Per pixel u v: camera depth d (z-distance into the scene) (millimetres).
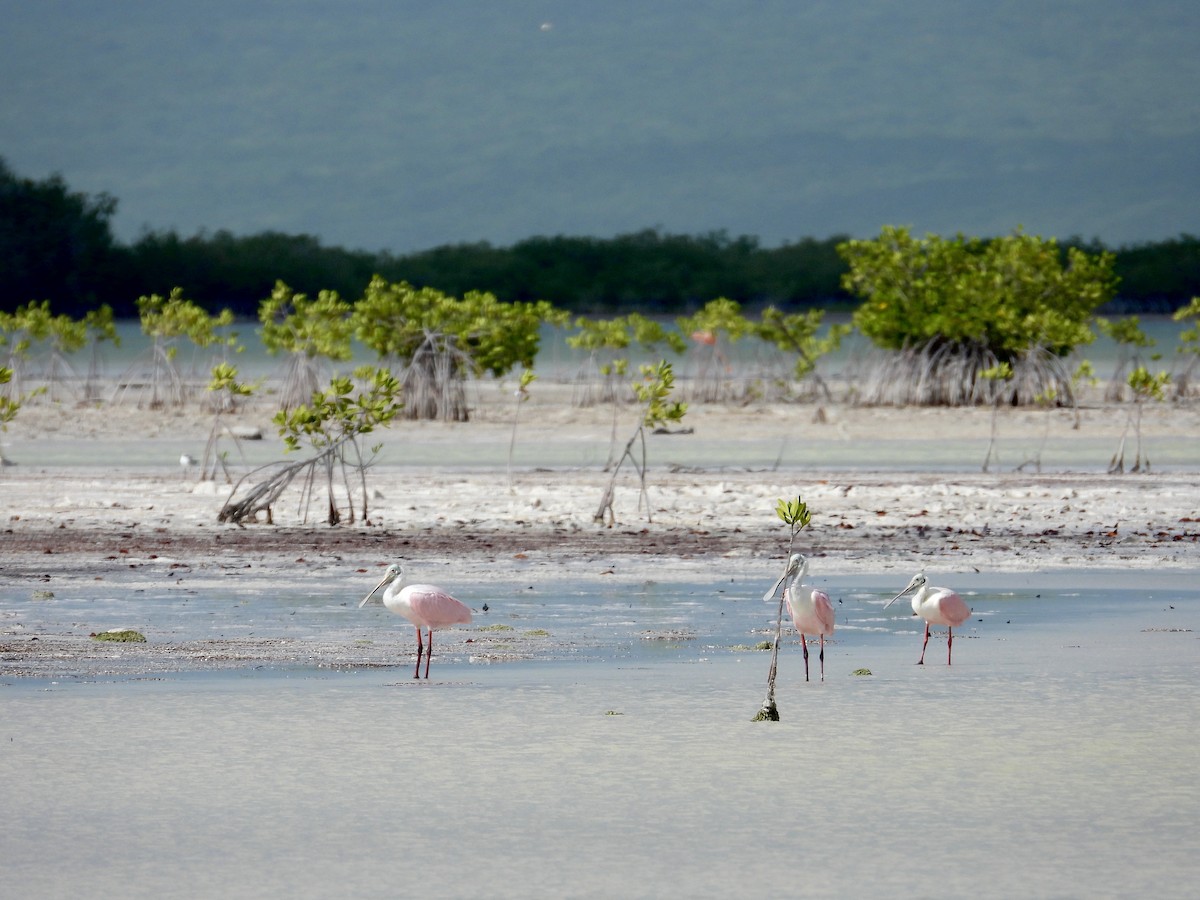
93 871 25875
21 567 65875
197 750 34281
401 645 48750
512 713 38281
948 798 30344
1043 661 45812
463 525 81250
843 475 105688
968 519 83562
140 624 52312
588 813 29359
